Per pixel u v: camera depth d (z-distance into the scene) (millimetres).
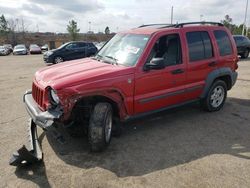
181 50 5305
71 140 4707
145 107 4871
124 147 4508
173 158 4156
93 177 3633
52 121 3871
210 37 5918
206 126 5465
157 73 4867
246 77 11203
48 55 18188
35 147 4223
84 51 18953
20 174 3689
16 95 8148
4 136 4918
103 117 4152
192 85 5555
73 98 3977
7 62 21953
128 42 5168
